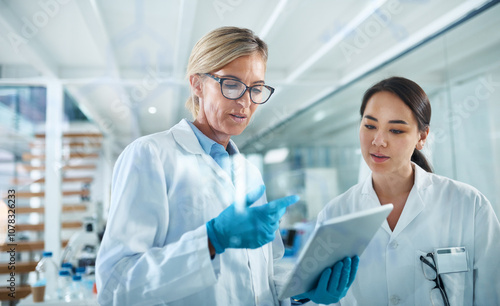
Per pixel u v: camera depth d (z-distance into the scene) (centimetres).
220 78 76
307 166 425
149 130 317
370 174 104
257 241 64
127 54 234
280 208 65
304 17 199
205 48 78
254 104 79
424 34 215
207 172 80
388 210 67
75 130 288
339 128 419
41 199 264
